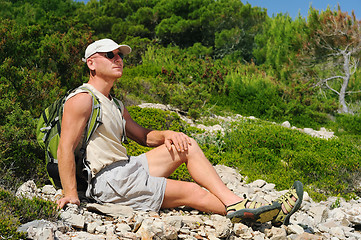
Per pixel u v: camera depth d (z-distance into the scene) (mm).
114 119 2926
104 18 29891
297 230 2973
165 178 3000
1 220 2145
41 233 2150
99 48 2938
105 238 2336
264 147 6668
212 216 2926
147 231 2408
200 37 30438
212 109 11352
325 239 3018
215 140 6867
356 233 3561
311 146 6941
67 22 11672
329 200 4926
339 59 18141
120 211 2752
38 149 3822
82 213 2652
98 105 2832
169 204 3008
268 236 2822
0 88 4930
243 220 2867
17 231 2186
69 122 2738
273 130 7379
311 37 18062
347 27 17062
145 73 13797
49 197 3064
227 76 14195
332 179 5535
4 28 6625
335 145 7098
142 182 2871
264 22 27500
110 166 2863
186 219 2840
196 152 3061
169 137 3102
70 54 7516
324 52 18141
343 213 3912
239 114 12070
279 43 21438
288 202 2902
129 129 3309
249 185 5027
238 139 6906
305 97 14148
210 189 3010
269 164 5883
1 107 4148
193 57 17594
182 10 30938
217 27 28906
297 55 18547
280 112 12703
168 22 29516
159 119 6711
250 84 13672
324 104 14125
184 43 30625
